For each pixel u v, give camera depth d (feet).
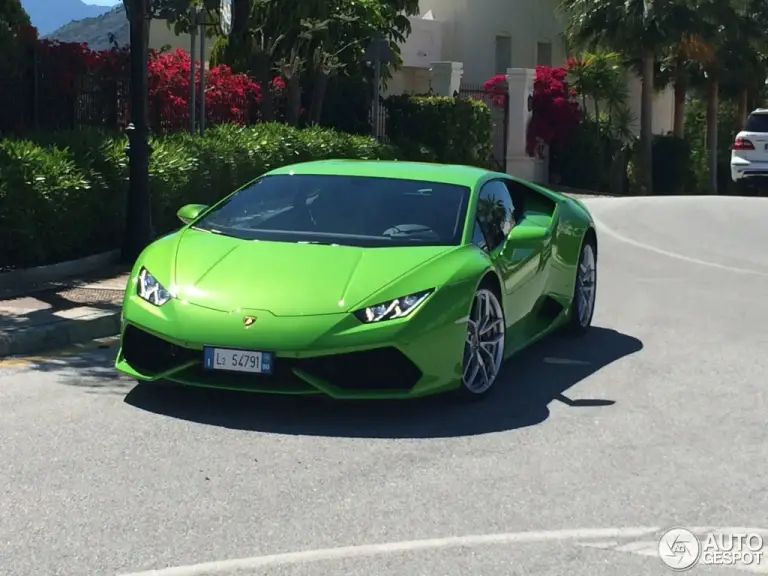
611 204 71.05
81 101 48.62
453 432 20.26
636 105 134.21
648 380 24.90
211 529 15.34
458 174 25.62
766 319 32.58
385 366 20.22
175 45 84.64
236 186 46.29
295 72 68.80
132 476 17.44
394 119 81.61
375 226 23.27
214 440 19.34
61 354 25.93
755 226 58.13
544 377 24.97
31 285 32.35
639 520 16.17
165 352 20.94
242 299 20.53
